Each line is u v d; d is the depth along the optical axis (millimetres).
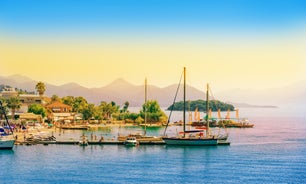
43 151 139250
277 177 103875
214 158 129625
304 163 123062
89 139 175125
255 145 166500
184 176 104188
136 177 102812
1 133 176500
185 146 152500
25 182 98000
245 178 102562
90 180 99812
